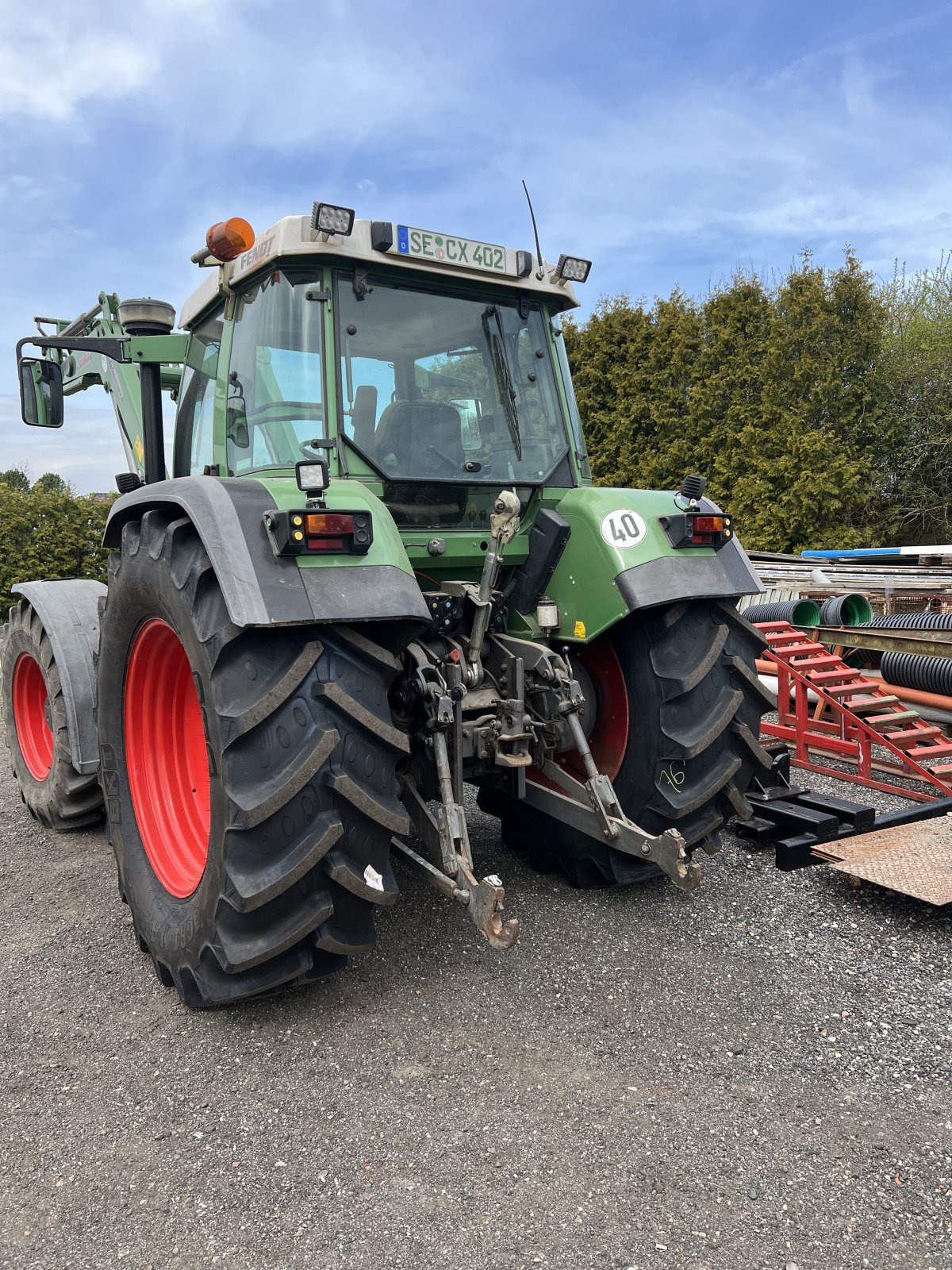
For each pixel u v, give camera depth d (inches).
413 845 134.2
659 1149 79.4
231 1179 77.5
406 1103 87.1
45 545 474.9
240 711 91.0
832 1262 66.6
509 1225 71.0
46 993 111.7
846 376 659.4
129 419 184.4
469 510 123.4
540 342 136.1
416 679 110.4
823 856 134.4
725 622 126.3
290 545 90.0
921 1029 97.3
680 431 698.2
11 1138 84.0
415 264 115.6
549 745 122.4
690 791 122.0
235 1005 106.4
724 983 108.1
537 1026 100.0
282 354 113.3
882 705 203.8
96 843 167.9
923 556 410.3
